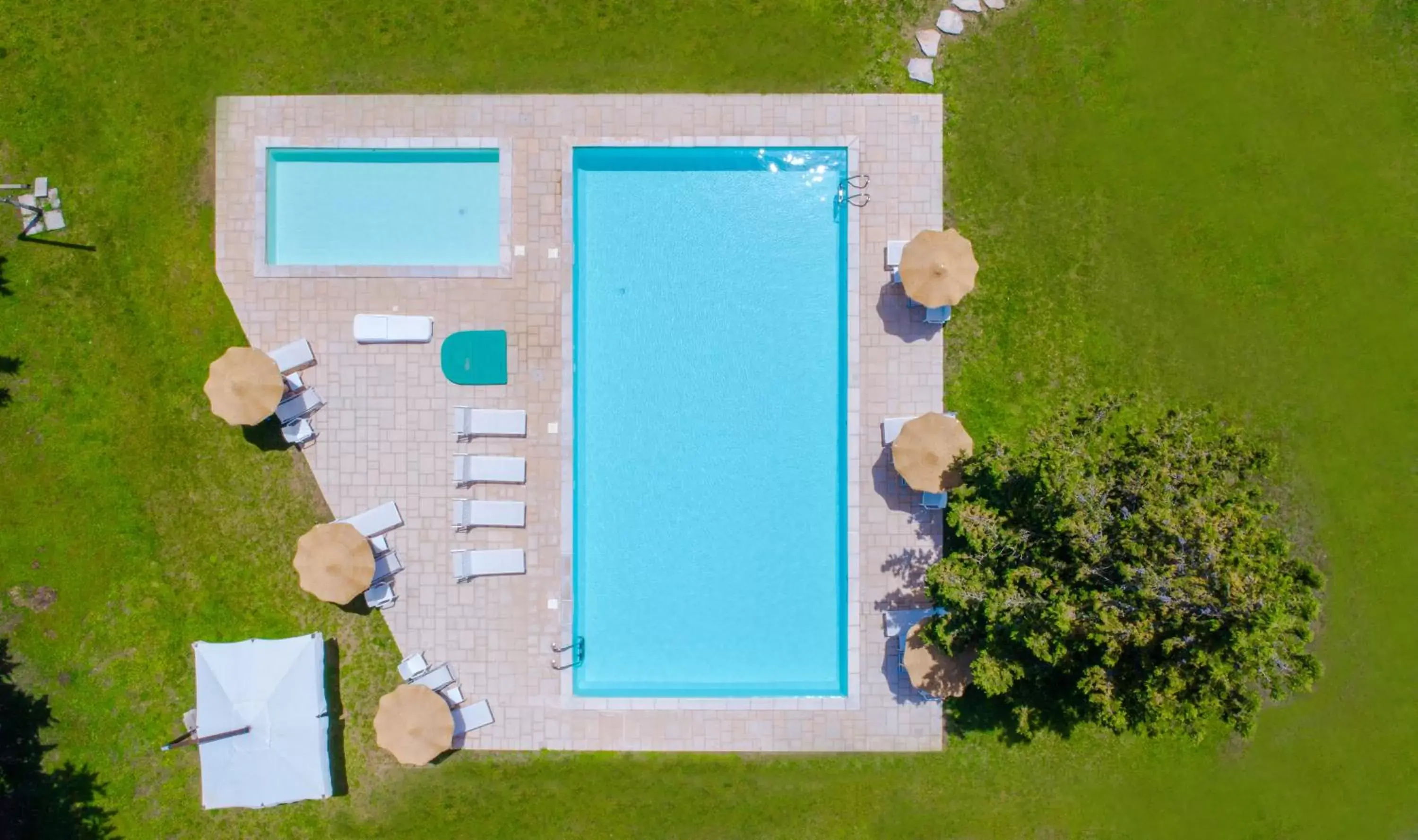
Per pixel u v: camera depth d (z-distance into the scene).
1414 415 15.51
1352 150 15.66
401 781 15.55
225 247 15.66
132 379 15.70
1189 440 12.45
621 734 15.59
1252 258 15.62
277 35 15.73
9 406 15.73
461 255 15.80
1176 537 11.25
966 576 12.82
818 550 15.83
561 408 15.52
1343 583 15.45
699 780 15.52
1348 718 15.38
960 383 15.58
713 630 15.78
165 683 15.60
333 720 15.56
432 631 15.66
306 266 15.57
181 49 15.76
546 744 15.58
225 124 15.69
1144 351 15.59
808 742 15.55
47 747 15.55
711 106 15.62
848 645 15.51
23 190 15.76
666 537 15.80
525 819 15.51
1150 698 11.88
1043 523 12.57
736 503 15.75
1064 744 15.44
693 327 15.75
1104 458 12.62
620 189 15.73
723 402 15.80
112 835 15.50
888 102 15.66
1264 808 15.31
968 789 15.45
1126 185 15.66
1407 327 15.58
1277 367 15.56
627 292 15.75
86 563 15.67
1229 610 10.91
